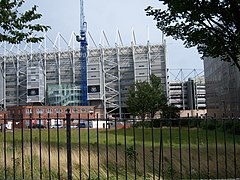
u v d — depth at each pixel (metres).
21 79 142.25
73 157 11.72
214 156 13.45
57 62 141.75
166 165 11.80
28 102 137.25
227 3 15.52
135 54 140.62
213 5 15.51
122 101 140.38
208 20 16.23
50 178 9.49
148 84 101.00
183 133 24.14
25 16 12.28
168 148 14.88
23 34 12.27
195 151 14.33
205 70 85.50
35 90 137.25
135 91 99.12
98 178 9.39
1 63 144.00
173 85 155.38
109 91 141.62
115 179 10.21
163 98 97.19
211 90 77.31
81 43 141.62
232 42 16.16
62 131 22.14
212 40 16.75
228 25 16.16
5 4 11.72
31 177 9.75
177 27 17.19
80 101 137.38
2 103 142.25
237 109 54.56
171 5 16.31
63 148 13.69
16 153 12.49
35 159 11.58
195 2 15.62
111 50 142.38
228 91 60.81
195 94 150.12
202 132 24.56
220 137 20.62
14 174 9.56
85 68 140.50
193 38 16.89
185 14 16.58
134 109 96.81
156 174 11.05
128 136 22.12
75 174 10.39
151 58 139.75
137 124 15.08
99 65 139.62
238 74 53.66
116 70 141.62
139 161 12.02
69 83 140.88
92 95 138.75
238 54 16.67
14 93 142.88
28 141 16.53
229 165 12.27
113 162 11.79
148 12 17.45
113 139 19.73
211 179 10.07
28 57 142.38
